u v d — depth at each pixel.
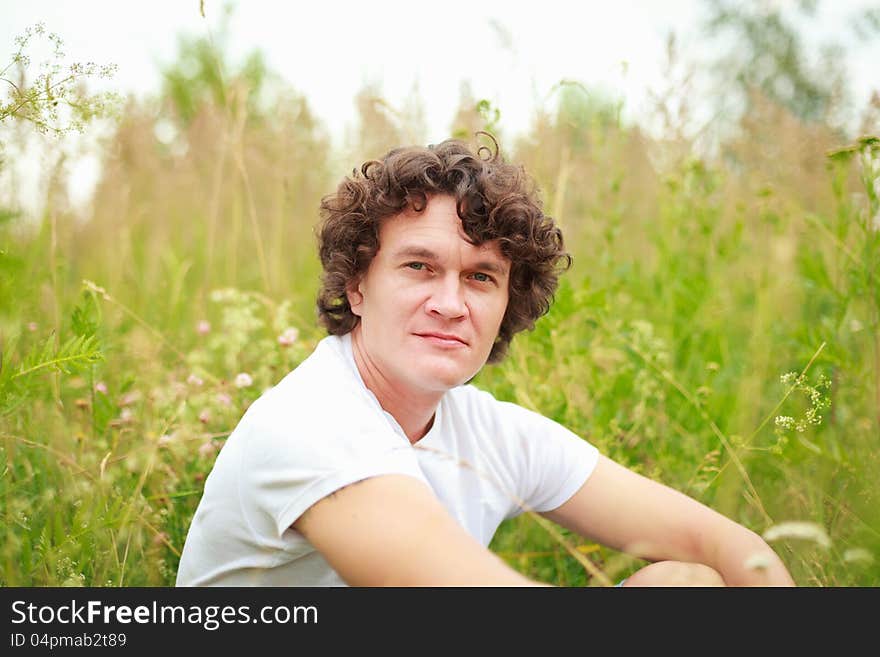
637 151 4.19
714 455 2.55
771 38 5.71
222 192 5.05
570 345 3.04
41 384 2.33
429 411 1.91
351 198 1.87
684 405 3.01
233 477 1.73
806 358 2.77
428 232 1.78
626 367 3.05
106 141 3.81
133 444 2.57
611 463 2.15
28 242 3.13
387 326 1.81
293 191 4.36
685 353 3.43
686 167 3.79
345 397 1.72
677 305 3.63
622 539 2.11
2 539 2.06
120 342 3.11
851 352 2.86
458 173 1.81
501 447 2.03
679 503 2.09
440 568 1.51
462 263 1.79
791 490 2.53
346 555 1.56
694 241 3.96
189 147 5.22
